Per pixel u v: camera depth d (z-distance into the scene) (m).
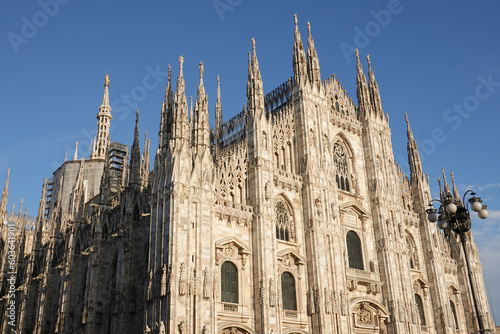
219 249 47.81
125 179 66.06
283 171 56.56
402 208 69.38
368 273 59.97
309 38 67.25
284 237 54.59
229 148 66.56
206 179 48.31
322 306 52.34
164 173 47.91
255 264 49.78
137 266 53.78
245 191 53.34
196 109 51.41
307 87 63.06
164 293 42.50
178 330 41.53
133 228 55.00
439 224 33.03
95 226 61.84
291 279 53.25
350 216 62.72
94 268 59.38
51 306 70.94
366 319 58.09
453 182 79.00
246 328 46.78
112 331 51.59
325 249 55.66
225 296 47.16
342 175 65.38
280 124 60.03
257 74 58.88
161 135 50.75
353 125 68.88
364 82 72.94
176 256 43.66
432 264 68.69
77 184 72.62
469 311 71.50
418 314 62.34
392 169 70.06
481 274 75.69
